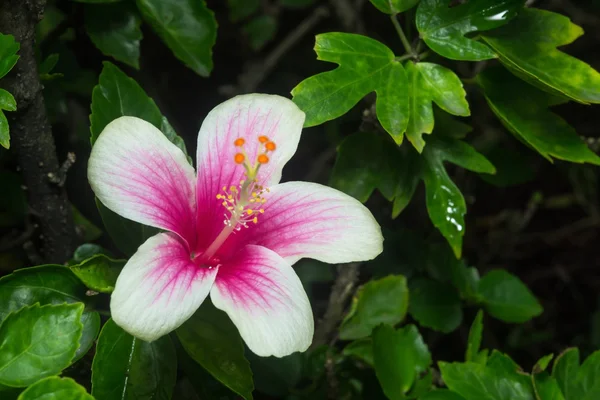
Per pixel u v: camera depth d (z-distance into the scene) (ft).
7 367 1.76
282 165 1.90
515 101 2.03
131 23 2.12
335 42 1.96
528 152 2.39
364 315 2.18
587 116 2.92
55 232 2.08
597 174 2.80
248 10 2.80
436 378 2.19
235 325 1.83
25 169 2.01
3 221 2.30
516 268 3.00
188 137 2.85
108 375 1.85
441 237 2.40
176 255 1.83
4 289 1.87
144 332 1.75
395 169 2.08
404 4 2.00
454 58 1.98
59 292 1.90
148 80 2.59
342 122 2.43
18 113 1.94
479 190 3.04
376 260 2.33
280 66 3.05
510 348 2.70
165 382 1.88
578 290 2.97
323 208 1.88
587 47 3.05
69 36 2.37
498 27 2.01
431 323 2.28
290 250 1.86
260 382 2.09
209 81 2.97
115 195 1.81
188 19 2.12
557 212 3.08
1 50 1.85
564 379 2.01
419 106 1.96
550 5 3.01
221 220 1.91
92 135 1.93
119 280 1.76
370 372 2.19
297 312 1.80
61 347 1.78
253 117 1.90
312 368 2.18
